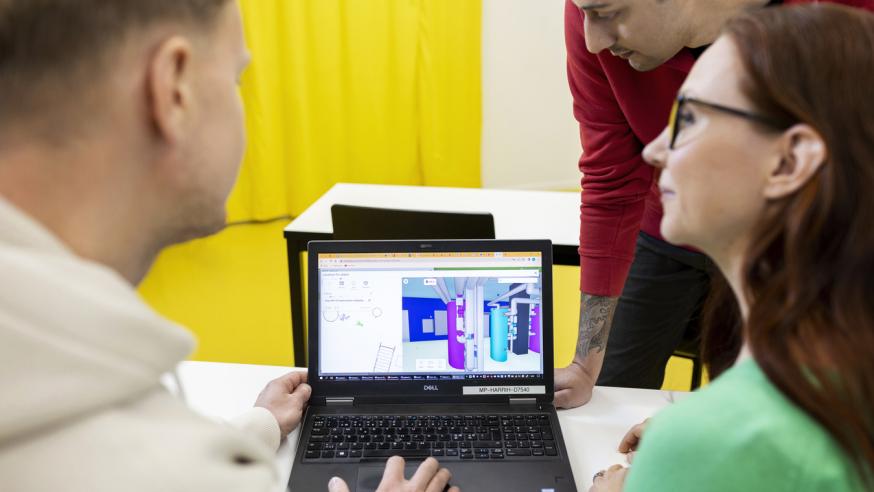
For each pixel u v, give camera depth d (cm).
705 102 59
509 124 424
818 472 51
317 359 120
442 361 120
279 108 390
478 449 111
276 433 109
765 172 57
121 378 43
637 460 59
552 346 120
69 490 42
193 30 49
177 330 47
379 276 120
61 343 41
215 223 57
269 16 372
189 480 45
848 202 53
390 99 404
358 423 116
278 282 327
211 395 126
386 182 418
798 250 54
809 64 54
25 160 45
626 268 144
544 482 105
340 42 388
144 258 54
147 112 48
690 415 55
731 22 62
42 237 43
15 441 42
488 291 120
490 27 402
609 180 141
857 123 53
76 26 44
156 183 51
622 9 109
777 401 53
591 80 140
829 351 52
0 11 42
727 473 53
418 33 392
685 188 62
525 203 231
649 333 189
